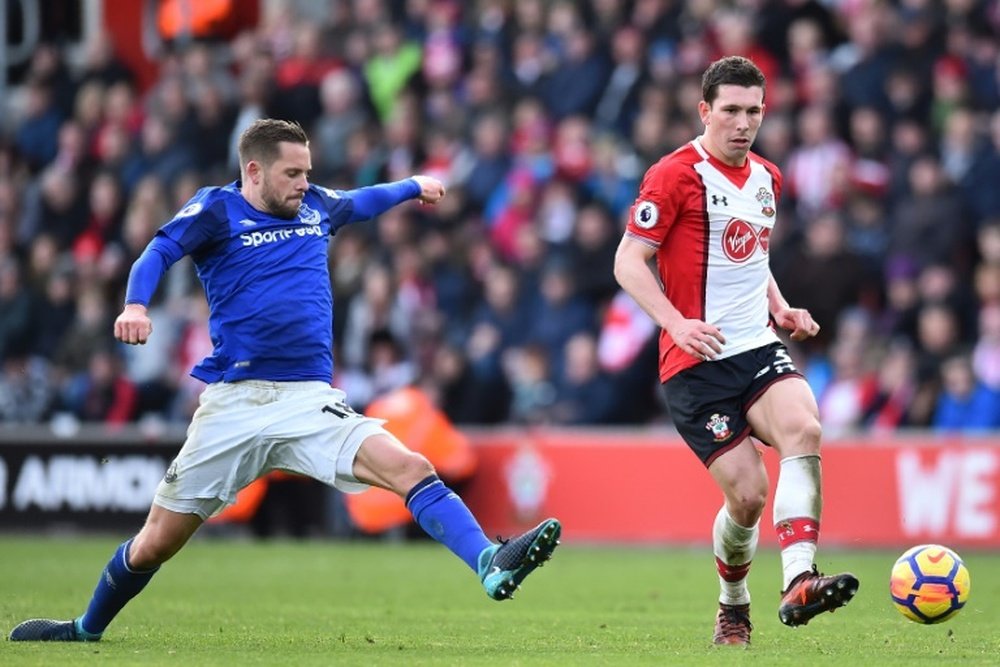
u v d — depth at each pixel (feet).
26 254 244.42
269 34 251.39
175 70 252.21
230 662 72.43
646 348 188.85
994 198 185.98
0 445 202.69
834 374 177.47
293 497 194.49
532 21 224.12
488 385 194.39
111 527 198.29
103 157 244.63
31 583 130.31
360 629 93.25
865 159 190.60
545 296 195.93
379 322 197.98
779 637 88.38
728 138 80.28
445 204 212.64
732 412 79.71
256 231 78.74
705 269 80.79
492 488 186.39
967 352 173.06
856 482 169.89
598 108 212.64
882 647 82.12
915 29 195.52
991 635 90.12
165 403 213.87
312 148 228.43
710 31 209.67
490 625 96.89
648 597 120.98
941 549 80.79
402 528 188.65
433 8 235.20
